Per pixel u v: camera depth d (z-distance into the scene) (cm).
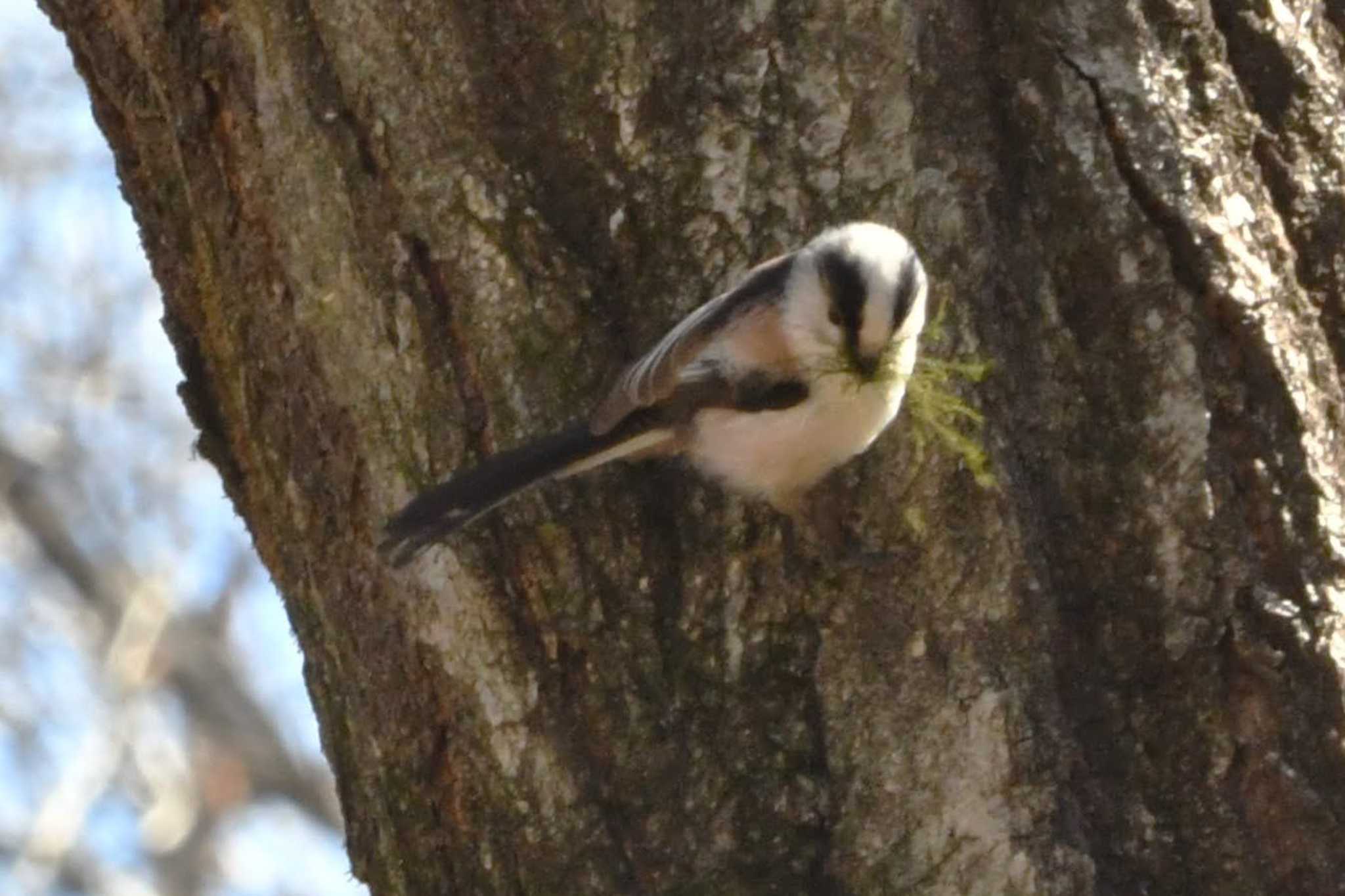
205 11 1022
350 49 992
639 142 982
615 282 983
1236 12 992
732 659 952
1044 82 970
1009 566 942
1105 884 918
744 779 935
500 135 990
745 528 968
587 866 930
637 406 929
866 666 942
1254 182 971
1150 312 948
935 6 986
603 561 961
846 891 920
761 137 977
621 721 942
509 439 958
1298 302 962
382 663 982
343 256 985
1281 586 932
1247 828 925
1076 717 942
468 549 955
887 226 966
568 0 988
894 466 959
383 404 976
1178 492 941
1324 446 948
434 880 969
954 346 962
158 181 1083
